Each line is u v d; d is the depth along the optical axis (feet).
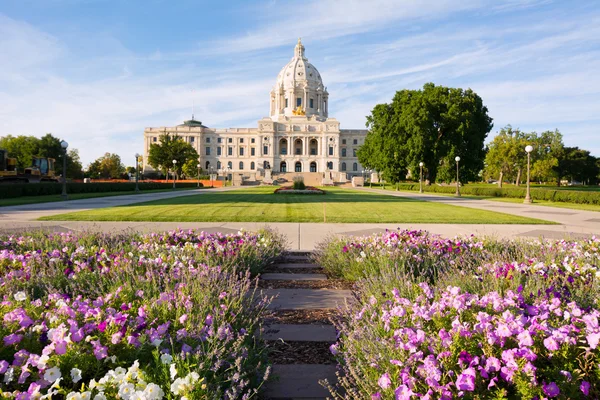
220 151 491.72
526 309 12.89
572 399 9.15
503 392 8.91
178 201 97.91
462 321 12.29
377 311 14.93
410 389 9.39
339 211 73.05
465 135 169.89
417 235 32.35
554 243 30.27
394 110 195.93
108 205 83.46
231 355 11.66
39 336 11.09
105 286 18.79
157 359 10.09
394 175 190.29
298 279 27.25
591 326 10.94
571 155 330.75
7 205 82.64
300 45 535.60
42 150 294.05
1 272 21.31
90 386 8.71
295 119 466.70
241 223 55.36
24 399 8.42
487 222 58.03
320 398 12.50
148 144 475.31
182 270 20.07
